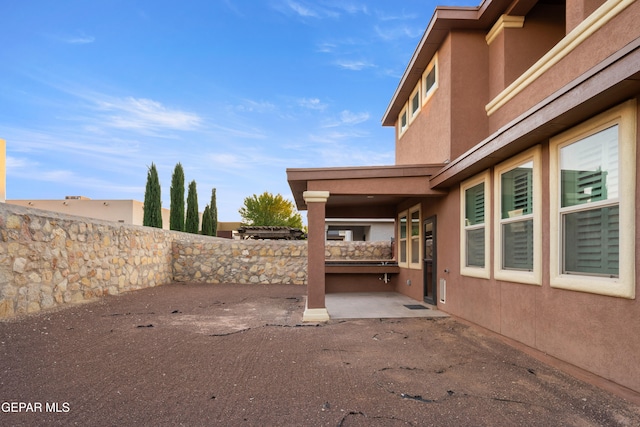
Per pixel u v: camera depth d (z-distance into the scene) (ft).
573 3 16.21
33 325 19.16
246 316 24.00
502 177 18.33
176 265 45.09
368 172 23.95
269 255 44.96
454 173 20.95
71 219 25.99
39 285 22.71
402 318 23.47
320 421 9.57
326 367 13.82
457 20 24.00
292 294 35.06
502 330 17.89
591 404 10.47
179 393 11.22
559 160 14.12
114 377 12.44
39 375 12.48
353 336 18.75
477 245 21.02
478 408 10.35
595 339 12.04
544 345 14.69
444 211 25.21
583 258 13.02
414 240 32.45
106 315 23.18
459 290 22.89
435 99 27.63
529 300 15.69
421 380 12.51
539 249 14.97
